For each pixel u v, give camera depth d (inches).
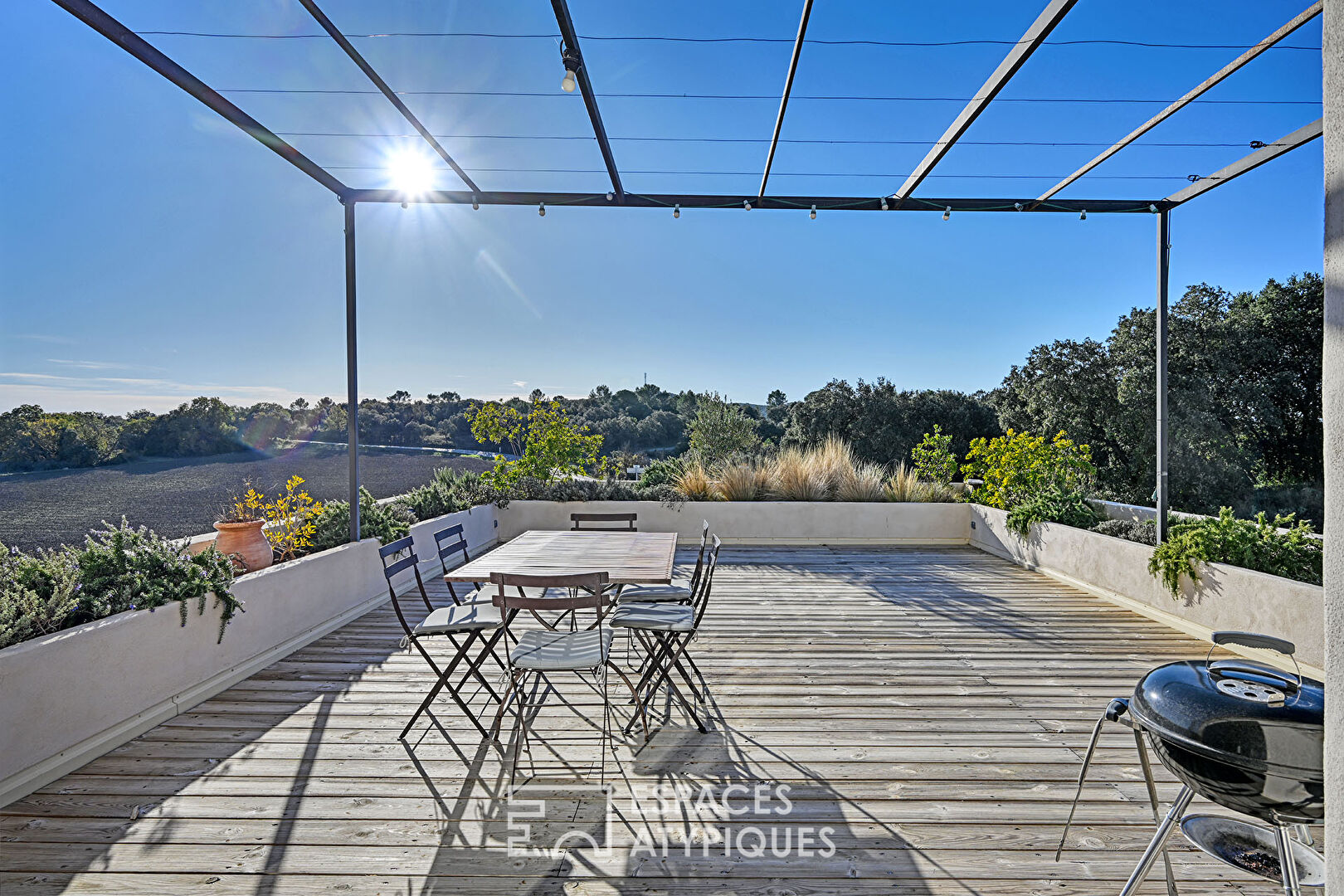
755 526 314.8
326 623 177.0
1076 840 88.0
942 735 118.3
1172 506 520.1
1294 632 145.0
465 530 273.6
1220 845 60.3
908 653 163.0
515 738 116.0
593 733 119.3
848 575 252.1
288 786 100.3
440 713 126.8
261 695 134.7
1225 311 511.8
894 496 326.6
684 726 122.4
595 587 109.1
